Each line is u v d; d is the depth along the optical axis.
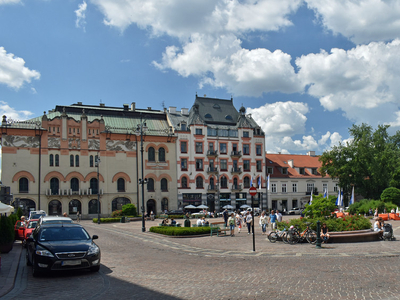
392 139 86.38
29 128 60.84
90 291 11.26
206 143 74.50
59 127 63.44
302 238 22.70
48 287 11.89
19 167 59.94
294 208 77.94
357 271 13.70
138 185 68.25
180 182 71.62
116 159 67.19
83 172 64.31
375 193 71.62
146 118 74.44
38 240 14.43
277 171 81.62
